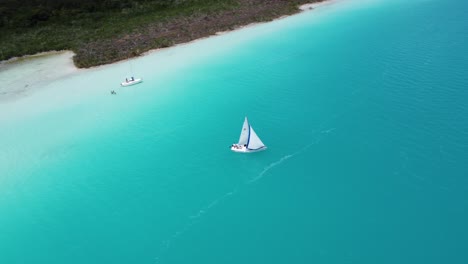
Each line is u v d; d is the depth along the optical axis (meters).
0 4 122.69
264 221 38.88
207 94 65.69
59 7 123.12
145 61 85.00
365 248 34.75
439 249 33.81
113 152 52.88
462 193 38.97
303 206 40.03
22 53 97.25
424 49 72.00
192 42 94.88
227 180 44.94
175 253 36.84
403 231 35.88
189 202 42.59
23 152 55.28
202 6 123.50
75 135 57.97
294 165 45.72
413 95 56.47
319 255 34.69
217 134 53.75
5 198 46.66
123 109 64.12
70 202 44.91
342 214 38.50
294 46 84.00
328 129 51.44
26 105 69.38
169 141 53.69
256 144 47.84
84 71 82.50
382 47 76.19
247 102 61.19
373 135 49.06
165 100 65.50
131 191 45.38
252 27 103.19
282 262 34.53
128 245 38.50
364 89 60.16
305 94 61.25
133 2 128.75
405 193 39.88
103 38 101.38
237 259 35.38
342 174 43.47
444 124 49.25
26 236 41.00
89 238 39.84
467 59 65.31
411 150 45.62
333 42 83.62
